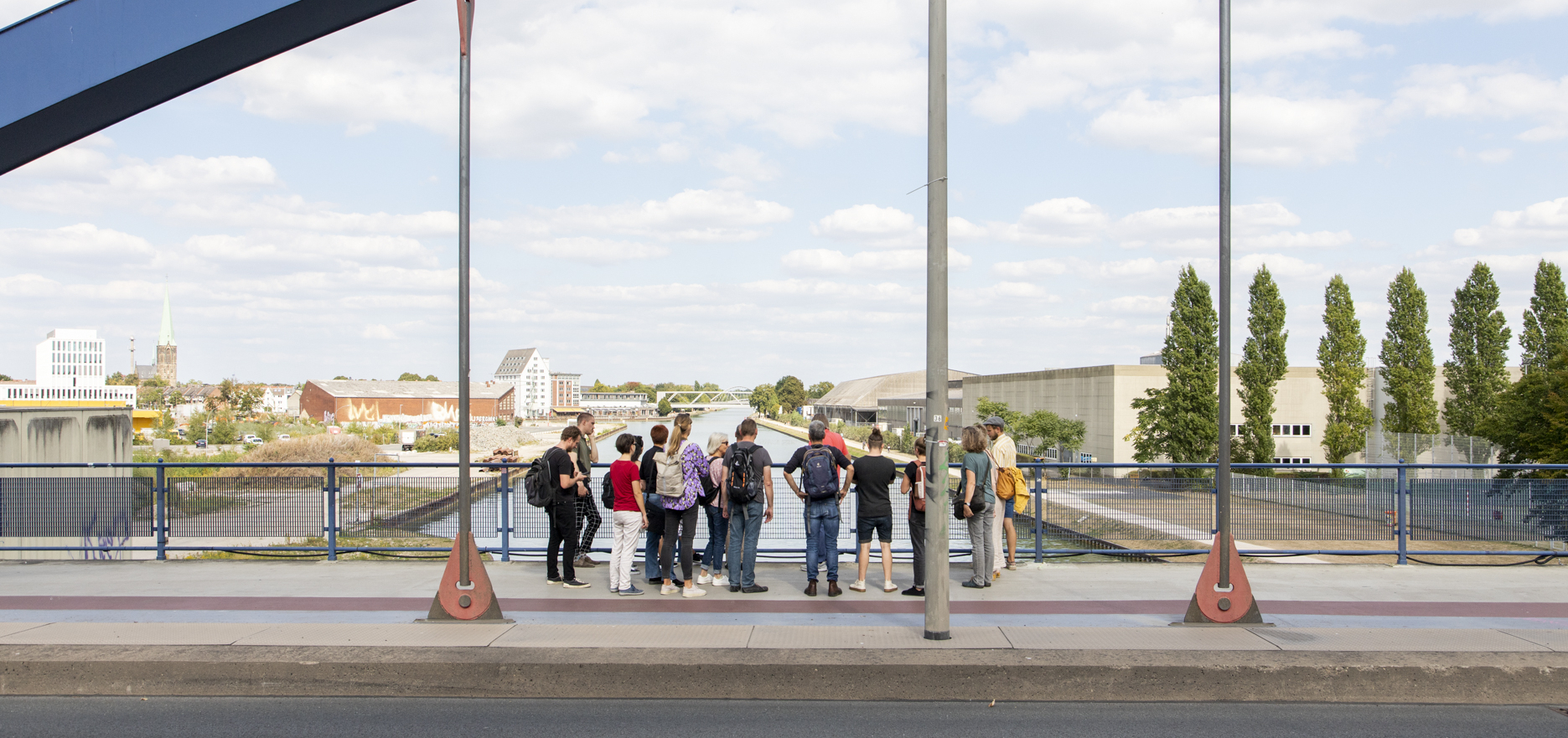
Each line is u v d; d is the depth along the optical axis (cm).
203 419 9838
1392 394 4612
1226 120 722
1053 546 1093
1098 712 579
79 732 539
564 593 893
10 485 1101
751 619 771
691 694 613
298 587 912
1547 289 4322
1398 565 1072
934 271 674
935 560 683
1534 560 1122
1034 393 5797
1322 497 1128
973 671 610
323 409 14825
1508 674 601
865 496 897
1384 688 602
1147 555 1109
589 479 1069
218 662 621
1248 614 736
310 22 923
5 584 934
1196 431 4234
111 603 830
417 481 1121
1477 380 4431
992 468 926
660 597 872
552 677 618
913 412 8938
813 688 612
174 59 941
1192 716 570
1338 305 4638
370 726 551
